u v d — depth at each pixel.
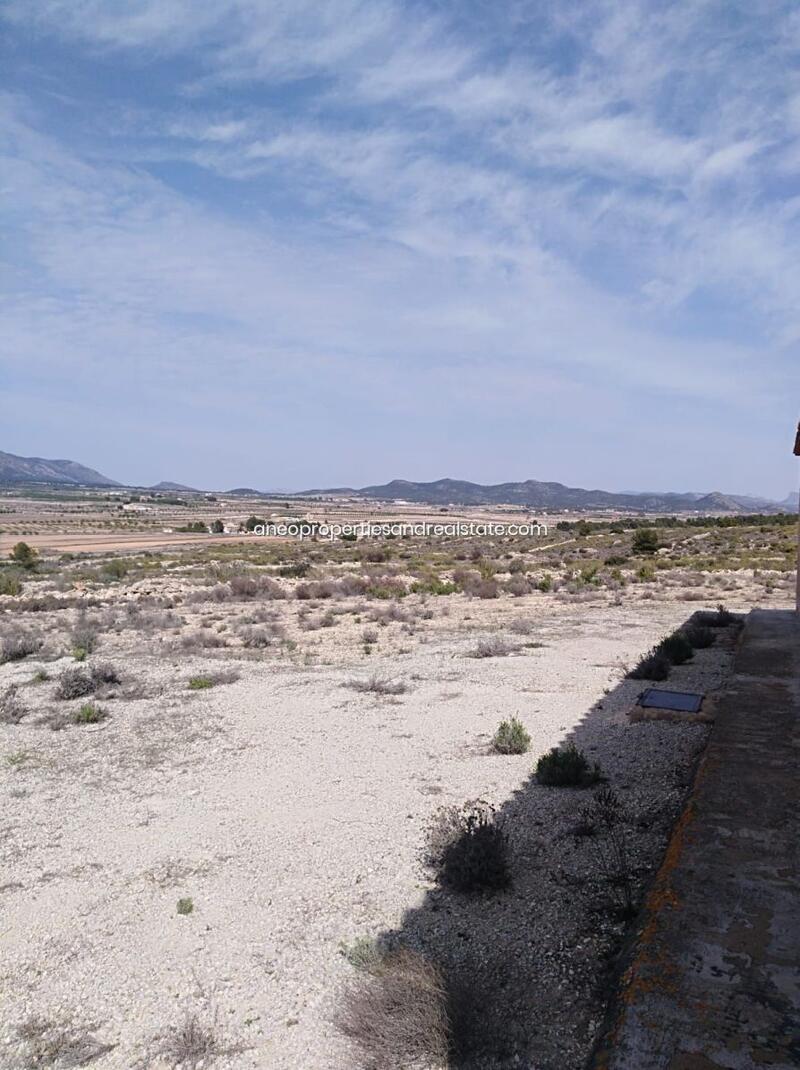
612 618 23.81
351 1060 4.11
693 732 10.00
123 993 4.85
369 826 7.39
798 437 17.05
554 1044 4.09
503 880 5.91
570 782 8.21
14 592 34.19
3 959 5.32
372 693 13.60
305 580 41.38
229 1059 4.18
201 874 6.51
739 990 2.94
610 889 5.76
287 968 5.02
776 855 4.11
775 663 10.04
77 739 11.05
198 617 26.84
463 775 8.84
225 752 10.20
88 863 6.82
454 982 4.54
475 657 17.17
